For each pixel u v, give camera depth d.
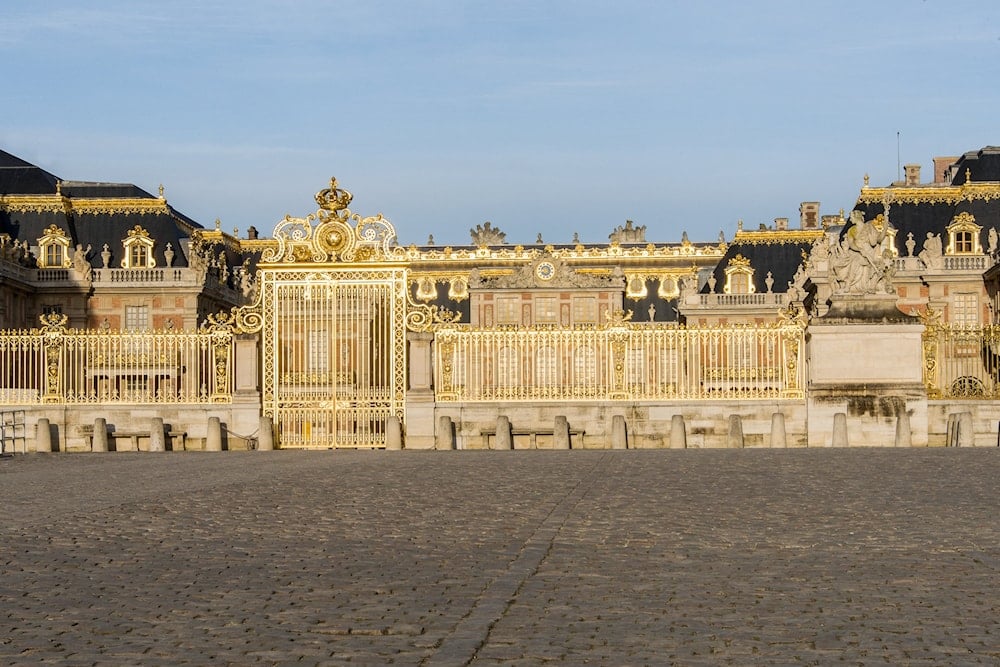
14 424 39.50
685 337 41.19
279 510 21.47
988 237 103.06
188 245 109.31
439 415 40.69
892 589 14.57
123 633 12.77
